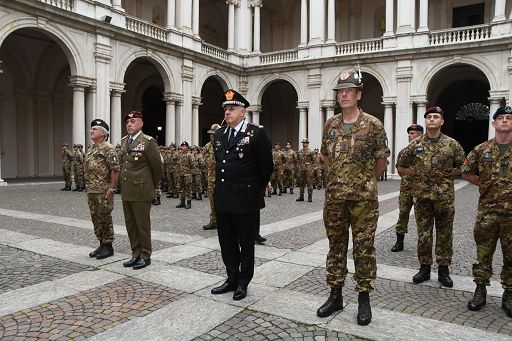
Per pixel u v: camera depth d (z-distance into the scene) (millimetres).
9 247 6820
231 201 4559
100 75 20266
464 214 11094
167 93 24547
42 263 5895
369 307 4004
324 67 27734
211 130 8633
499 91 22406
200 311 4215
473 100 29109
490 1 27750
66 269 5613
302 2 28969
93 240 7395
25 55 23016
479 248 4422
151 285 4988
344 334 3727
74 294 4668
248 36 30922
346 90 4078
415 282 5195
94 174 6074
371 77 30328
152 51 23266
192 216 10570
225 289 4750
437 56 24172
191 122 26109
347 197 4027
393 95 25609
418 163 5266
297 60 28500
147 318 4031
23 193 15531
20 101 23438
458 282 5230
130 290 4809
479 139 29062
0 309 4238
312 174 14195
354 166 4039
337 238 4172
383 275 5512
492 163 4379
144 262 5730
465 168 4707
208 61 27094
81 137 19562
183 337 3643
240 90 30469
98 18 20109
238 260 4844
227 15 35438
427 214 5199
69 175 17000
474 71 26359
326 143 4273
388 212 11359
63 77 25359
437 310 4297
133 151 5711
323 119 28234
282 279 5262
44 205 12070
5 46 22047
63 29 18625
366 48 26812
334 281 4184
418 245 5285
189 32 25906
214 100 36062
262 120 36969
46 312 4168
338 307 4242
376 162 4113
